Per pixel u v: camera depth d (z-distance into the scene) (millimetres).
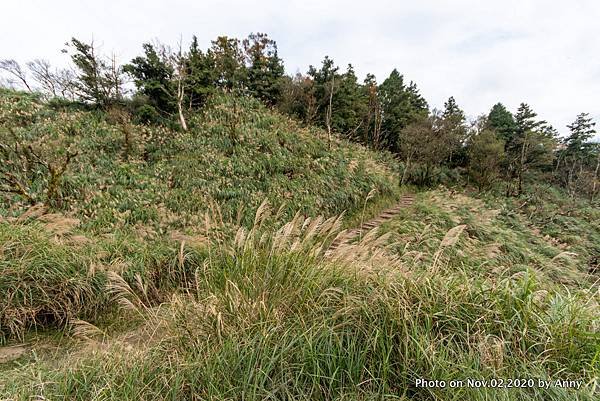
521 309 1759
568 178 18031
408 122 16547
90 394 1567
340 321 1829
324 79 13805
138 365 1695
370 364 1595
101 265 3297
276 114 11438
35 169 5539
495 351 1559
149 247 4137
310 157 9039
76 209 5000
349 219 7766
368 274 2201
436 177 13977
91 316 3076
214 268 2684
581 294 2053
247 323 1878
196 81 9852
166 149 7684
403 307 1731
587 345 1609
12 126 6609
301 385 1547
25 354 2512
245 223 6023
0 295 2727
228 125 9289
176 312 2086
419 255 2570
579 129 22891
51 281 3004
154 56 8586
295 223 3002
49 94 8828
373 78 18797
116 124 7902
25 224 3775
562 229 10086
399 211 8844
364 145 14945
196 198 6301
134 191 6031
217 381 1537
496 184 15109
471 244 6281
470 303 1820
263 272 2365
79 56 7852
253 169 7660
